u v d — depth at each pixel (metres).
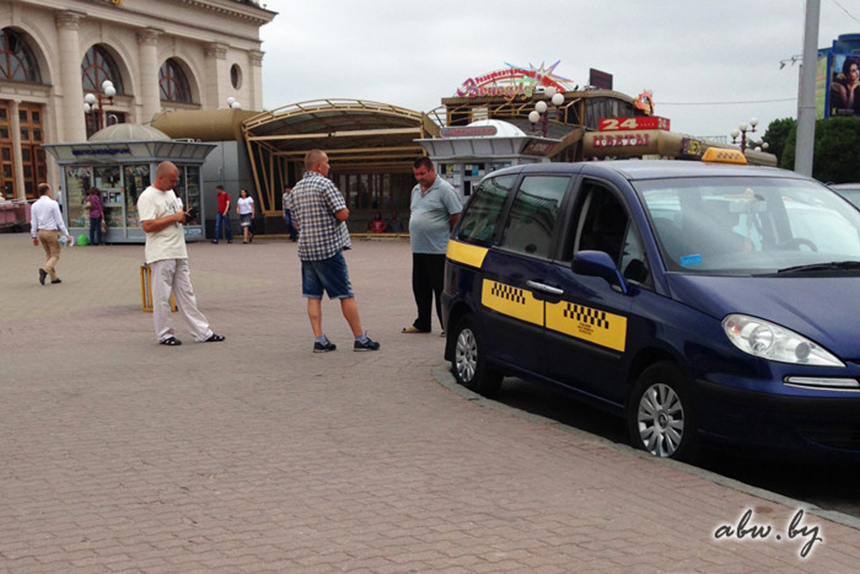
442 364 8.27
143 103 54.47
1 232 36.81
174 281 9.55
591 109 36.88
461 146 23.72
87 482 4.85
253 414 6.38
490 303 6.89
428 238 9.71
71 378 7.71
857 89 85.44
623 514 4.29
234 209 30.95
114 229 27.33
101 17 50.56
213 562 3.72
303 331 10.36
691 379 4.93
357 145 30.95
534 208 6.69
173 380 7.60
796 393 4.52
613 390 5.58
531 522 4.18
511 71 36.19
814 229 5.74
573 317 5.90
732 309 4.87
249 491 4.66
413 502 4.46
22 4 46.31
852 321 4.74
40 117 48.44
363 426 6.03
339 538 3.99
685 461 5.05
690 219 5.61
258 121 30.09
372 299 13.55
